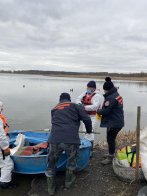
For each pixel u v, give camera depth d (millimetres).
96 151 3564
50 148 2512
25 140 3389
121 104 2949
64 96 2715
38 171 2779
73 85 25812
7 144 2623
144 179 2615
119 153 2854
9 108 9172
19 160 2736
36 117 7609
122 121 2963
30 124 6742
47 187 2658
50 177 2500
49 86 23156
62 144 2467
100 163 3148
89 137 3322
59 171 2889
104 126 2980
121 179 2697
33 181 2773
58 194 2529
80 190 2586
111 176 2822
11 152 2967
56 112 2602
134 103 11914
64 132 2490
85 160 2883
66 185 2604
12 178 2863
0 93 14711
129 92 19125
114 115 2934
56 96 13734
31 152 2986
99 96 3342
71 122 2535
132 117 8086
